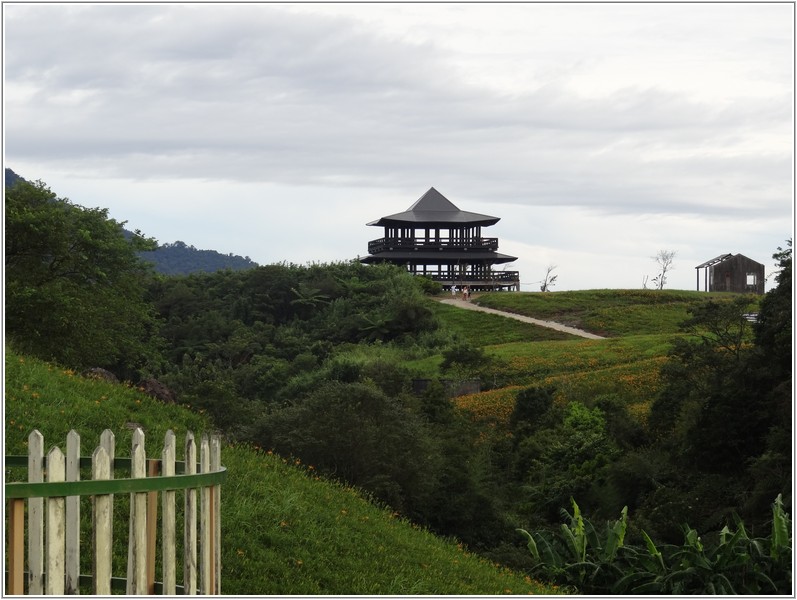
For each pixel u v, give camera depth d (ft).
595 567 85.15
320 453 97.66
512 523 111.55
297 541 64.49
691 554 82.17
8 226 150.30
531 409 192.34
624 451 161.68
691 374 177.17
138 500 28.84
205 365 313.94
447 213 449.06
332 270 409.49
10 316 142.41
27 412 70.59
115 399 83.87
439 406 176.35
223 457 76.95
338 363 275.39
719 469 136.15
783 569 82.28
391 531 77.05
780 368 136.15
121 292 172.35
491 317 358.02
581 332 343.26
